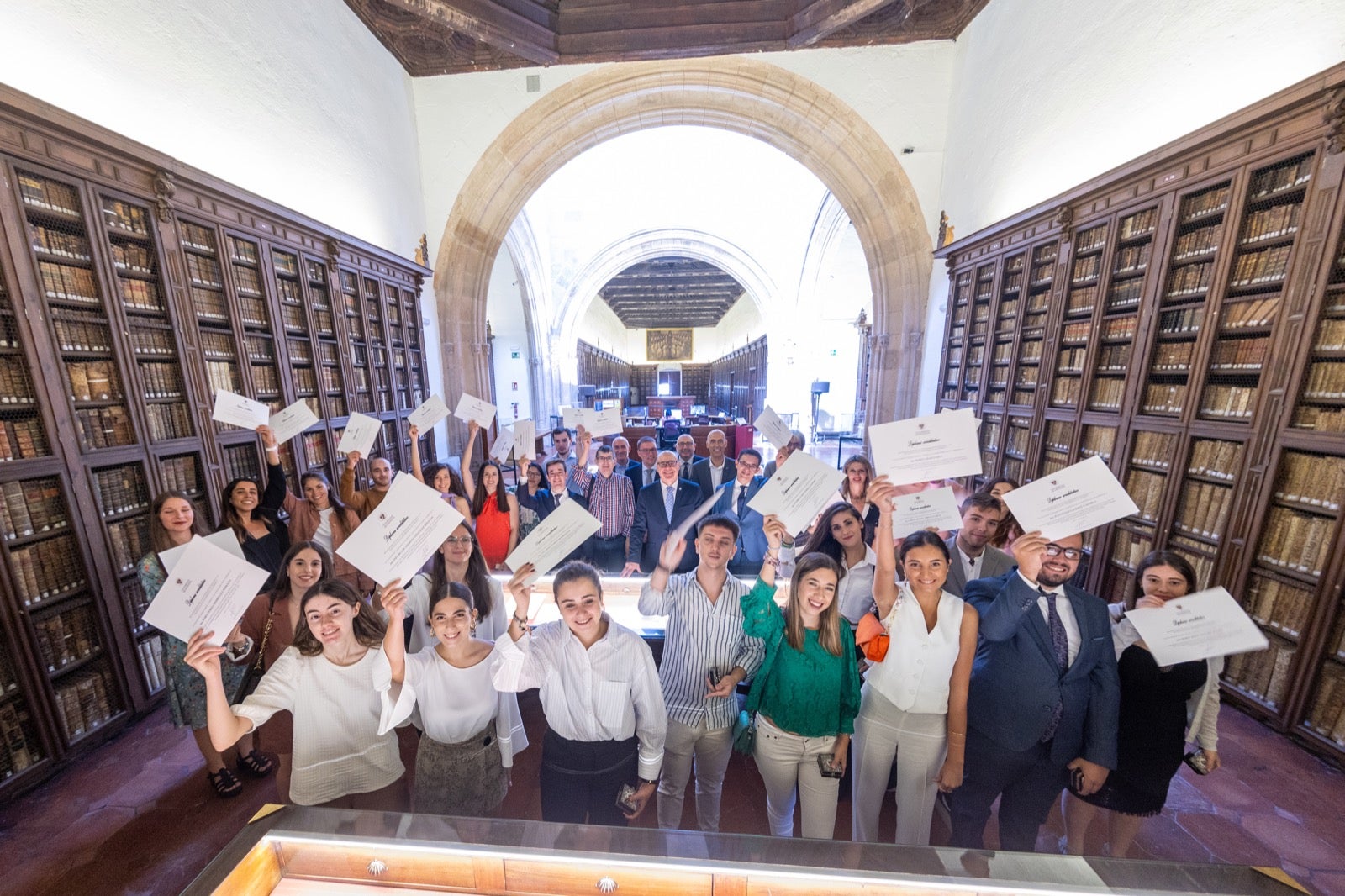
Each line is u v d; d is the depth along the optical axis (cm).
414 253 684
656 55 638
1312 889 192
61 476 266
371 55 588
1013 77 502
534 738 271
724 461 453
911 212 666
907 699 175
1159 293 344
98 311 297
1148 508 349
